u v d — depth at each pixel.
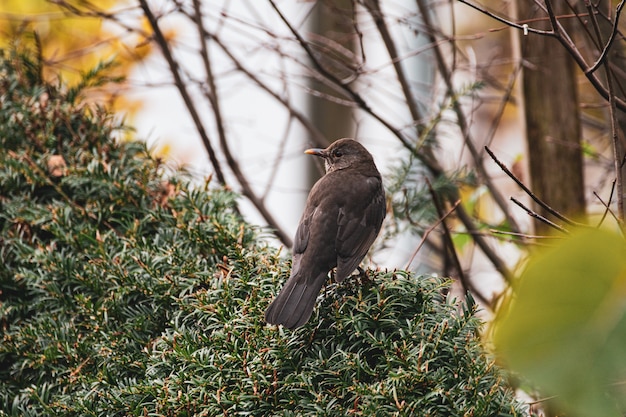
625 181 8.09
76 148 7.77
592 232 2.29
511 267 9.12
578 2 8.20
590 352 2.20
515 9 9.14
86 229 7.00
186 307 6.06
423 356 5.11
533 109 9.03
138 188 7.31
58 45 11.54
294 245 6.88
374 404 4.88
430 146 8.92
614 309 2.22
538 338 2.24
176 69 9.38
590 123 11.15
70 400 6.00
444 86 9.98
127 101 12.16
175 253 6.54
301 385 5.14
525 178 9.25
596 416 2.16
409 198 8.29
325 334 5.52
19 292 6.99
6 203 7.38
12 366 6.51
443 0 10.52
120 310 6.42
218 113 9.75
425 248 11.32
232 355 5.43
